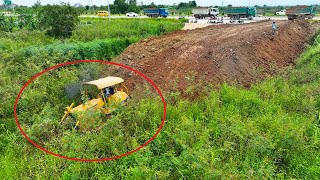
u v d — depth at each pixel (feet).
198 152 21.57
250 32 70.85
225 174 19.92
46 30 78.95
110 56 59.57
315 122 28.43
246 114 29.91
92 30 84.99
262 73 46.96
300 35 83.87
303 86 36.94
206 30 84.79
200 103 32.24
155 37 71.46
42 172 21.99
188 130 25.20
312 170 21.11
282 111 30.40
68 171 21.81
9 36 69.92
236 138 24.73
